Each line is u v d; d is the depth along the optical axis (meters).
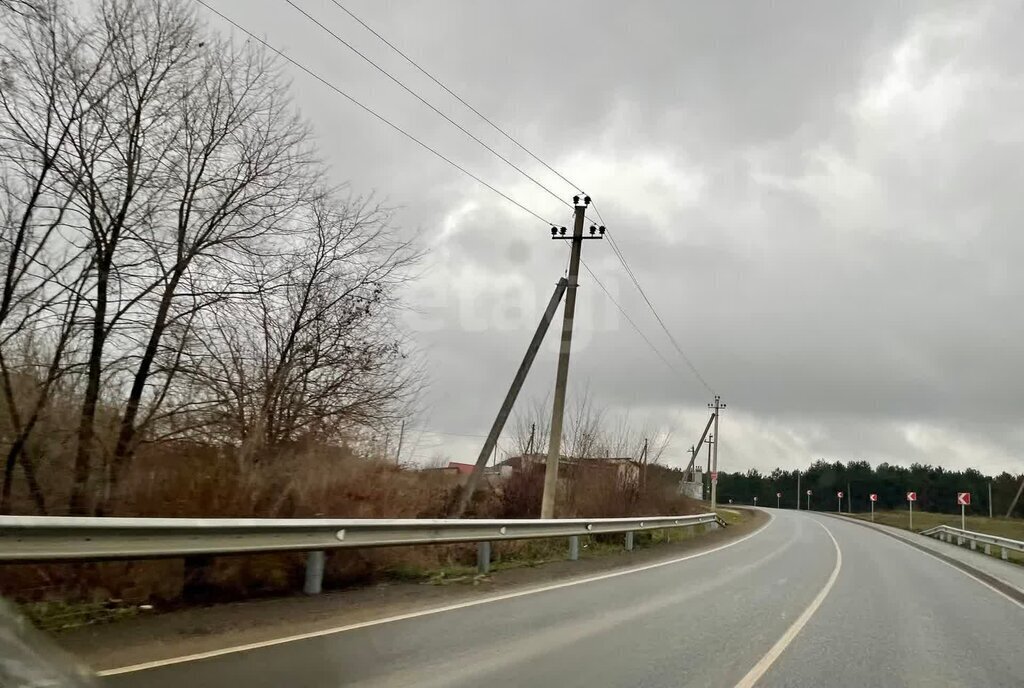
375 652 7.05
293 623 8.10
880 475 121.25
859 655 8.17
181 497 10.19
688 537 29.02
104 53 12.02
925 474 118.06
